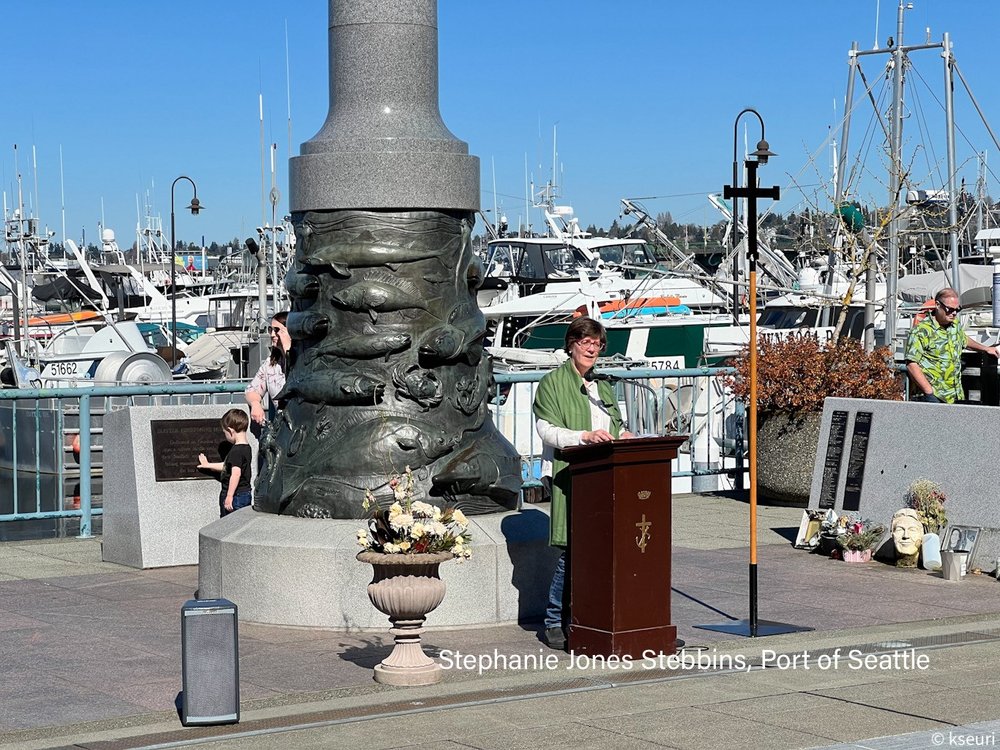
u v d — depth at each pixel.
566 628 9.41
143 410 12.87
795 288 37.72
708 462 18.28
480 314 11.20
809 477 16.55
